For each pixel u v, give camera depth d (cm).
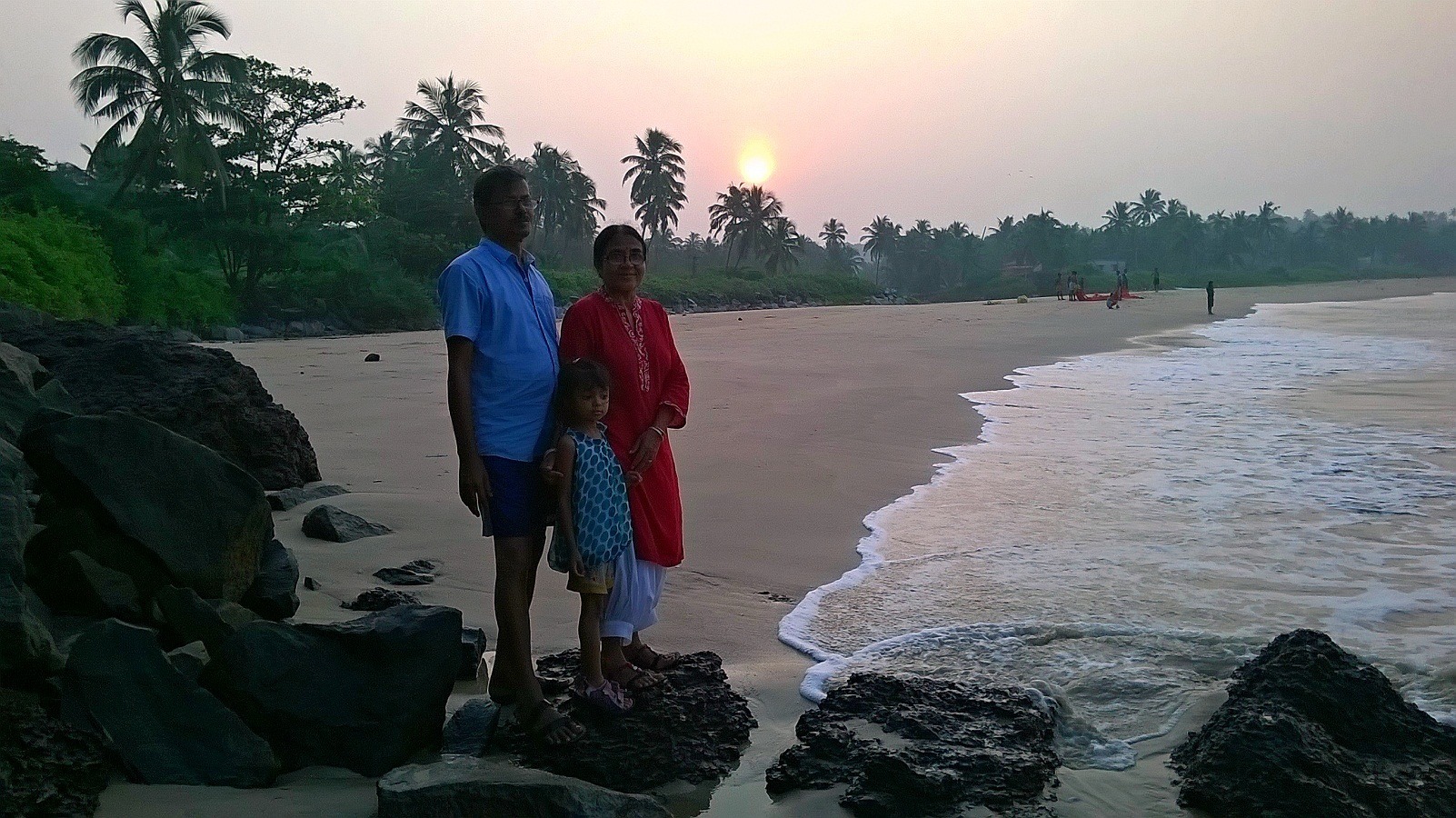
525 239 362
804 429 1106
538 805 267
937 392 1479
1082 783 324
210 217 3778
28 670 301
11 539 312
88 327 760
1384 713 329
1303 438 1038
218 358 732
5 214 2719
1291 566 576
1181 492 779
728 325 3666
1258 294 8056
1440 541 629
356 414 1180
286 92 4003
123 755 290
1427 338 2730
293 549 574
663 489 364
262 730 317
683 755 335
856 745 331
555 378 352
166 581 361
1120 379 1673
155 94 3572
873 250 14188
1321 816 289
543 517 354
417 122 5803
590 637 346
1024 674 412
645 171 8544
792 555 608
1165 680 404
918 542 634
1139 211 16012
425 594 505
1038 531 661
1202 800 306
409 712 323
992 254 15512
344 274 4200
